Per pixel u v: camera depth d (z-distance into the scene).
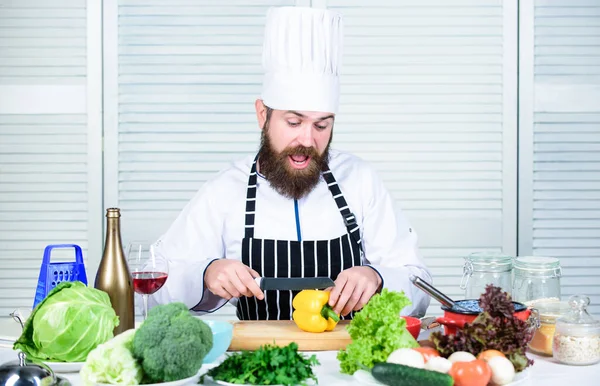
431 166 3.54
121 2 3.48
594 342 1.74
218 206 2.53
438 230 3.55
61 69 3.48
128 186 3.51
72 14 3.47
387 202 2.58
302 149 2.33
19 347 1.71
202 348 1.55
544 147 3.56
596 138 3.56
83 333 1.69
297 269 2.41
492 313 1.64
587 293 3.61
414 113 3.53
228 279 2.12
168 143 3.51
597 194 3.58
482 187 3.56
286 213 2.47
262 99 2.41
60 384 1.56
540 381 1.63
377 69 3.51
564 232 3.58
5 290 3.52
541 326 1.82
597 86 3.56
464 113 3.54
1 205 3.50
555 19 3.54
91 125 3.48
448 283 3.56
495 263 1.99
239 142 3.52
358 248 2.50
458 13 3.52
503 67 3.53
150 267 1.95
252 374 1.57
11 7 3.46
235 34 3.50
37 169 3.50
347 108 3.52
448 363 1.54
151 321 1.55
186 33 3.49
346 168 2.60
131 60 3.49
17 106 3.48
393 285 2.26
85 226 3.52
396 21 3.51
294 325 2.01
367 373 1.62
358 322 1.67
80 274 2.00
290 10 2.28
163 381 1.55
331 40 2.31
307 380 1.60
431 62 3.52
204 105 3.51
